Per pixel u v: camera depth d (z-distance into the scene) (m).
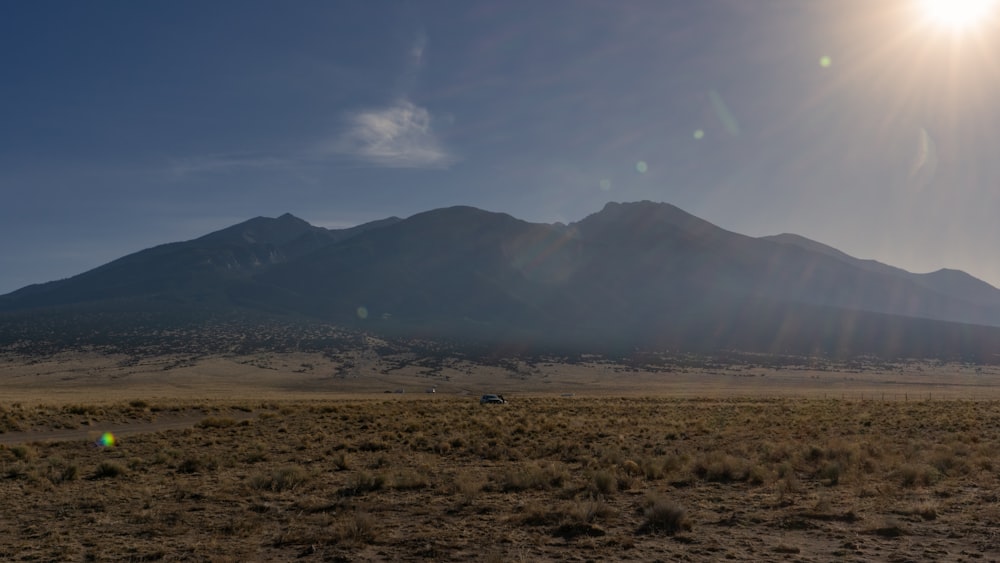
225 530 13.89
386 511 15.70
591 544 12.38
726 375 180.88
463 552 12.05
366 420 42.06
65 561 11.77
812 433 32.50
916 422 37.62
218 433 35.19
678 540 12.73
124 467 22.22
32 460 24.75
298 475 19.80
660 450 27.14
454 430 36.25
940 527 13.45
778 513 14.98
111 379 139.75
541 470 20.53
